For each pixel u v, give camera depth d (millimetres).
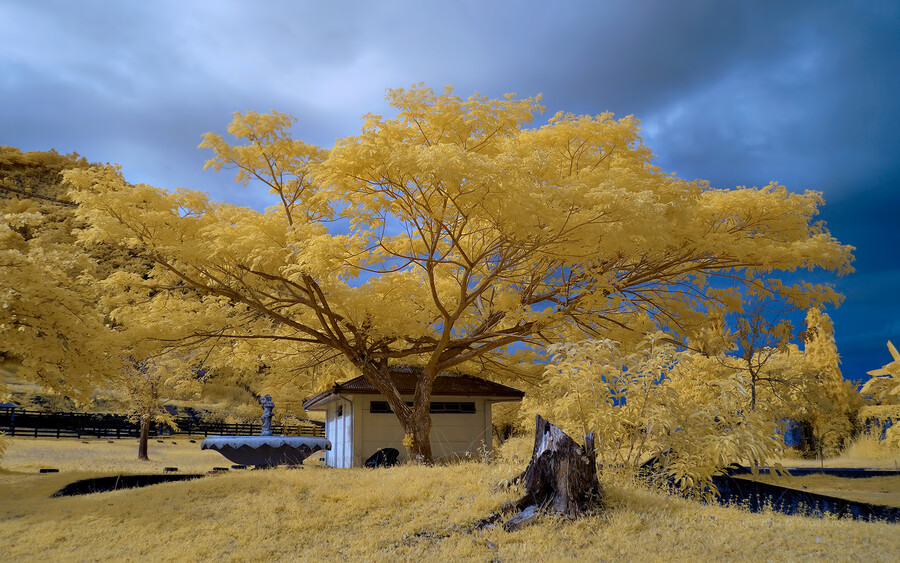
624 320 18172
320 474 10977
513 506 7637
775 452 9133
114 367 14281
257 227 14586
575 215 12680
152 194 15109
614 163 16016
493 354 21047
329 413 25734
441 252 18266
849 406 25172
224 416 51281
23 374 12648
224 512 8695
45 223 67312
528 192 11727
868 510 9039
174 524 8258
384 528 7598
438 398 21109
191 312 17203
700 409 9156
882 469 15984
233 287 17125
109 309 17484
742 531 6926
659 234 13203
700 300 18234
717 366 18125
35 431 33312
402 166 11641
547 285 17156
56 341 12961
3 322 12648
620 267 16875
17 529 8336
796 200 15492
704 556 6098
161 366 25531
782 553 6121
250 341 19797
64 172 14531
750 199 15492
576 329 17516
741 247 15227
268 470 11875
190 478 13070
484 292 19625
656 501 7945
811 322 26047
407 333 17734
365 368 17359
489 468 10062
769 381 18781
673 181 14984
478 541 6875
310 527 7820
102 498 10000
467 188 11617
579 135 15422
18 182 107688
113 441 36062
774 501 9805
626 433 9320
